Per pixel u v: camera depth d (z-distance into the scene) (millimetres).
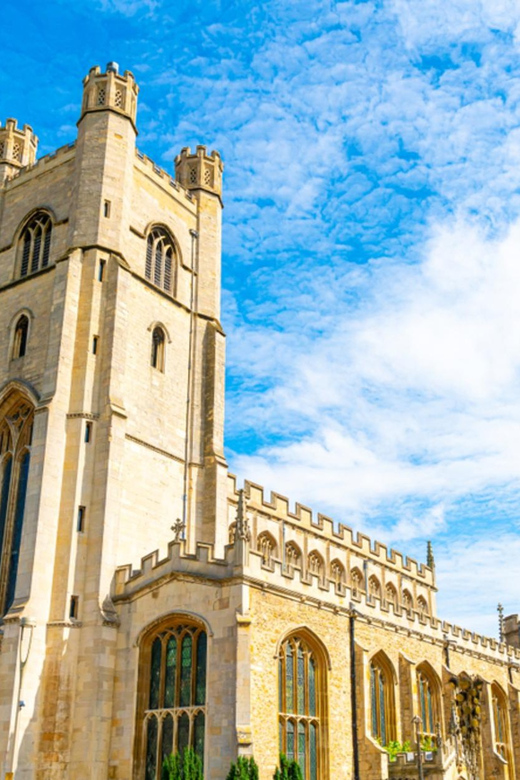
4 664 47094
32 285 61625
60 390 54031
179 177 72562
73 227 59688
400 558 90750
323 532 78312
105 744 46000
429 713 58000
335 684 48031
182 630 45906
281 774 39188
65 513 51438
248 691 41406
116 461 53344
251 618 43031
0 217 67312
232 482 67938
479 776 54156
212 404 64250
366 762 47844
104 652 47562
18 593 49062
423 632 59312
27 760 45562
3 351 61375
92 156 61562
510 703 70375
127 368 58156
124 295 58125
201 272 68562
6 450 59250
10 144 70188
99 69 64562
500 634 96750
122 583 50125
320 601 48406
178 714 44344
